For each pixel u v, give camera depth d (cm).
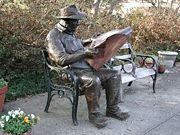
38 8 661
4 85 504
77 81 462
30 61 629
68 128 461
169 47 964
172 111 550
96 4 898
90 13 793
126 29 491
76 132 450
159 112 541
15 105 540
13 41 604
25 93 590
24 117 391
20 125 380
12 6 633
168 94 643
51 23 651
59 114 510
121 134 451
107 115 505
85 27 739
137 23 902
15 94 573
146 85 695
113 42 471
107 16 840
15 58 618
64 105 549
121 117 496
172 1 1150
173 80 753
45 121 481
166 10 1015
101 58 473
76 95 466
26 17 633
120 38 475
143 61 681
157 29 932
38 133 440
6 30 608
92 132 452
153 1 1252
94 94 459
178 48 990
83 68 479
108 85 489
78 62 480
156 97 620
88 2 854
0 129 419
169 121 507
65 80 486
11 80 615
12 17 622
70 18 462
